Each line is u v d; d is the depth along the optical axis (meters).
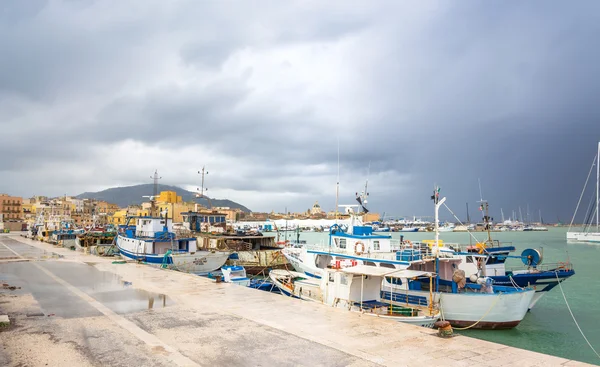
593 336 23.64
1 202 140.38
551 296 35.50
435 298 22.52
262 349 10.28
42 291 18.94
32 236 83.12
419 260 23.48
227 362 9.31
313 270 31.00
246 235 60.34
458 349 10.34
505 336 23.14
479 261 28.23
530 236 182.12
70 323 12.86
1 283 21.39
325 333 11.80
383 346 10.57
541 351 21.14
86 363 9.16
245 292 18.73
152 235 42.38
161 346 10.49
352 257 24.39
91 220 131.00
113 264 31.58
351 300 18.88
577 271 52.88
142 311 14.67
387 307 19.14
